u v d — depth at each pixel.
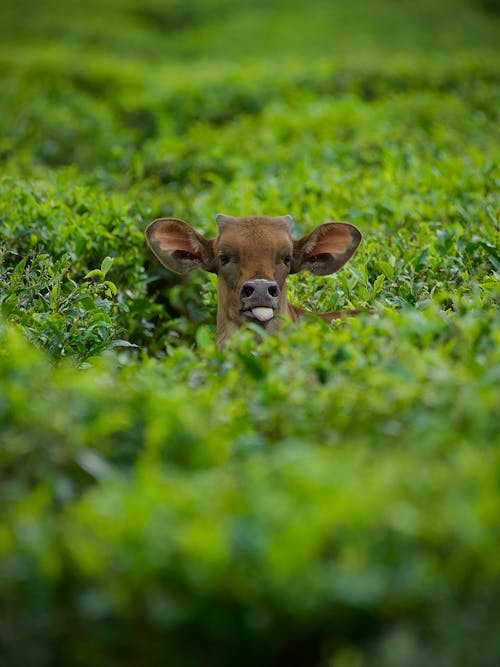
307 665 6.86
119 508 6.93
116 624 6.73
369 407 8.60
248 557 6.64
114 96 34.19
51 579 6.77
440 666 6.34
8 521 7.24
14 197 17.11
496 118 28.83
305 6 59.12
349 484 7.02
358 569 6.58
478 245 14.45
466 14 60.19
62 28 54.34
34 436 8.05
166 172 21.53
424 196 17.73
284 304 12.91
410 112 27.12
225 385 9.42
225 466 7.92
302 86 31.72
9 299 12.59
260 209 17.16
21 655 6.74
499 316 10.38
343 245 13.31
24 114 28.72
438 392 8.60
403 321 10.18
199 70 36.50
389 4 59.91
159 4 60.56
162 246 13.31
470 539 6.64
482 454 7.55
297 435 8.55
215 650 6.76
